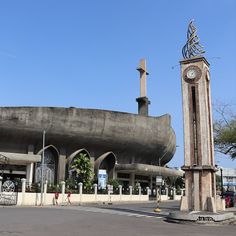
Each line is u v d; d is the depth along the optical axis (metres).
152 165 64.50
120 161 62.03
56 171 54.94
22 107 52.09
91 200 46.72
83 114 55.78
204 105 23.97
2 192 36.88
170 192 67.81
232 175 77.50
